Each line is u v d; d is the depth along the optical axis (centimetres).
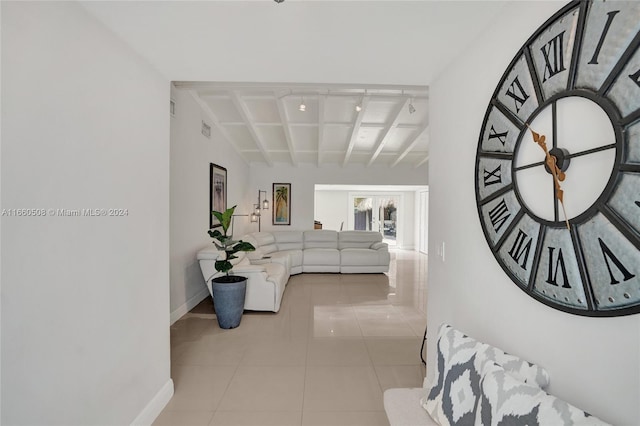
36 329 113
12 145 106
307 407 207
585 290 90
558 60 100
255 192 759
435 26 148
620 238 81
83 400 135
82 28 135
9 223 105
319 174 771
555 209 100
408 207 1095
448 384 131
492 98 135
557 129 101
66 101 127
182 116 368
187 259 391
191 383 235
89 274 139
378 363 268
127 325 166
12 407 105
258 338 319
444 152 191
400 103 383
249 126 459
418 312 405
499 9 134
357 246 718
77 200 132
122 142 162
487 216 137
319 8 137
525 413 92
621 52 81
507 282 129
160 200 201
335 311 408
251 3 133
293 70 201
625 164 79
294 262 634
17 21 107
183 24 149
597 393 90
